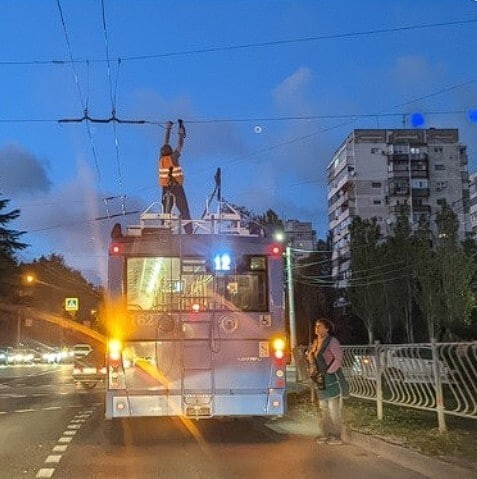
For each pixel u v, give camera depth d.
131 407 11.60
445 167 99.06
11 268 69.62
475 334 23.66
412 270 56.97
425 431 11.41
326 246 89.31
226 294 12.00
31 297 81.88
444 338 31.39
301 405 17.28
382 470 9.49
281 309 12.04
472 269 51.16
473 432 11.13
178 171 18.09
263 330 11.95
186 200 18.14
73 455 10.90
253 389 11.79
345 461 10.18
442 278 51.66
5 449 11.55
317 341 12.05
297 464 9.95
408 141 98.88
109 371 11.66
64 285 102.50
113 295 11.87
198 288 11.98
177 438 12.68
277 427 14.09
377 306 58.47
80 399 22.30
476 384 10.12
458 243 52.81
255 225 13.04
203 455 10.78
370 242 60.16
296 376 24.16
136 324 11.79
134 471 9.52
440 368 11.29
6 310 81.62
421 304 54.94
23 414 17.45
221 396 11.71
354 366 15.18
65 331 104.06
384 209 98.25
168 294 11.91
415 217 96.75
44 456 10.84
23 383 32.72
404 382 12.69
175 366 11.73
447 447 9.89
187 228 13.20
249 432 13.41
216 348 11.81
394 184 97.56
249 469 9.59
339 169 104.19
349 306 74.81
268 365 11.88
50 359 75.38
